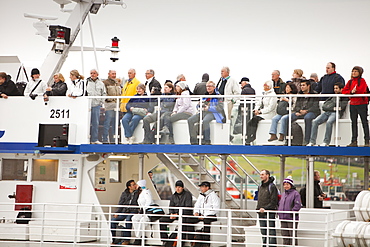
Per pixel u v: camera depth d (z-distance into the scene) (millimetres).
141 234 31453
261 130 30000
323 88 30078
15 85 34750
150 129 31422
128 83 33031
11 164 34219
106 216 35250
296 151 29484
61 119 33250
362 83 29000
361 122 28812
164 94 32375
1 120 34125
